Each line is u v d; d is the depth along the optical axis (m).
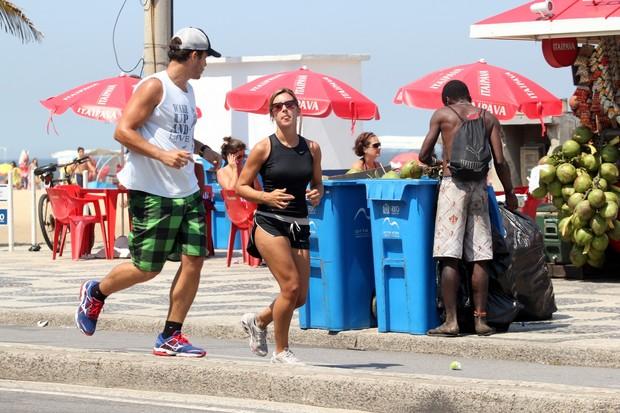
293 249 14.45
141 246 14.48
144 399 13.62
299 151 14.37
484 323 17.12
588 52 24.70
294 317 19.45
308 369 13.81
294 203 14.38
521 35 24.36
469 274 17.19
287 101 14.26
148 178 14.30
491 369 15.69
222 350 17.42
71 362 14.66
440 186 16.97
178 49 14.34
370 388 13.09
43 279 26.00
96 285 14.86
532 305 18.09
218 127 38.03
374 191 17.27
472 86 28.39
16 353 14.98
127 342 18.23
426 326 17.19
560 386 12.71
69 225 31.34
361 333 17.48
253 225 14.50
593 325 18.06
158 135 14.28
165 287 24.09
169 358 14.50
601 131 24.39
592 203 23.52
